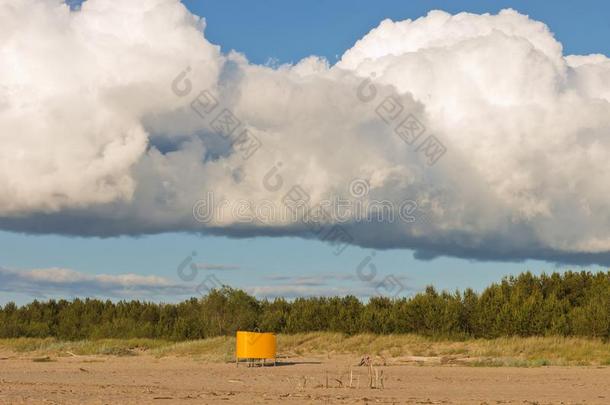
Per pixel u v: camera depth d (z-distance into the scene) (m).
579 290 58.31
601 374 35.97
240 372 37.12
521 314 52.81
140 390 27.19
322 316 59.94
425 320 55.41
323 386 29.67
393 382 31.84
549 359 44.91
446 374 36.09
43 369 40.19
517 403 23.36
